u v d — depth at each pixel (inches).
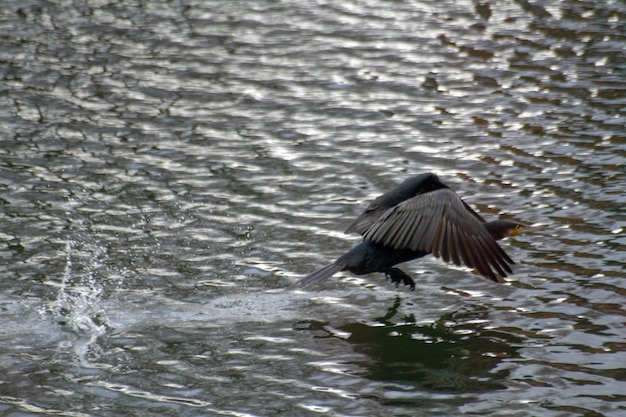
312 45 893.2
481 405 402.0
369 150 687.1
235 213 598.9
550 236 557.0
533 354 443.2
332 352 451.8
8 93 777.6
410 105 765.3
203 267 537.6
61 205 603.2
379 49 881.5
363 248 454.9
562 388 413.7
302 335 468.1
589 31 905.5
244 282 522.6
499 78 812.6
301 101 774.5
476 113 746.8
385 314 489.4
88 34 912.3
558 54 856.3
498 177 638.5
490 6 987.3
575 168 645.9
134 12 975.6
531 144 689.0
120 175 647.8
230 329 474.9
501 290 508.1
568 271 519.5
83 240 562.6
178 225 583.8
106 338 465.1
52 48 875.4
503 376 425.7
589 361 435.5
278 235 571.5
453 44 888.3
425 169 654.5
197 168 660.7
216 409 402.6
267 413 398.6
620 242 545.3
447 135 709.3
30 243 555.8
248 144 698.8
